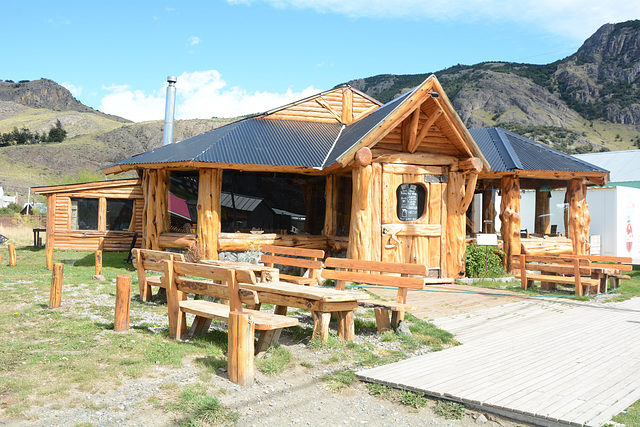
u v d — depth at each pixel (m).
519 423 4.15
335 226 13.66
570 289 12.48
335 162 11.40
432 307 9.23
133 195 18.59
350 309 6.43
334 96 16.12
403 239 11.98
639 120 163.25
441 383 4.86
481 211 19.67
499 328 7.62
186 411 4.02
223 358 5.43
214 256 12.44
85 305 8.13
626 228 21.47
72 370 4.82
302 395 4.64
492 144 15.68
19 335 6.12
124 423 3.78
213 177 12.46
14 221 31.08
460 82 198.88
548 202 19.09
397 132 12.05
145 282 8.62
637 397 4.59
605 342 6.81
